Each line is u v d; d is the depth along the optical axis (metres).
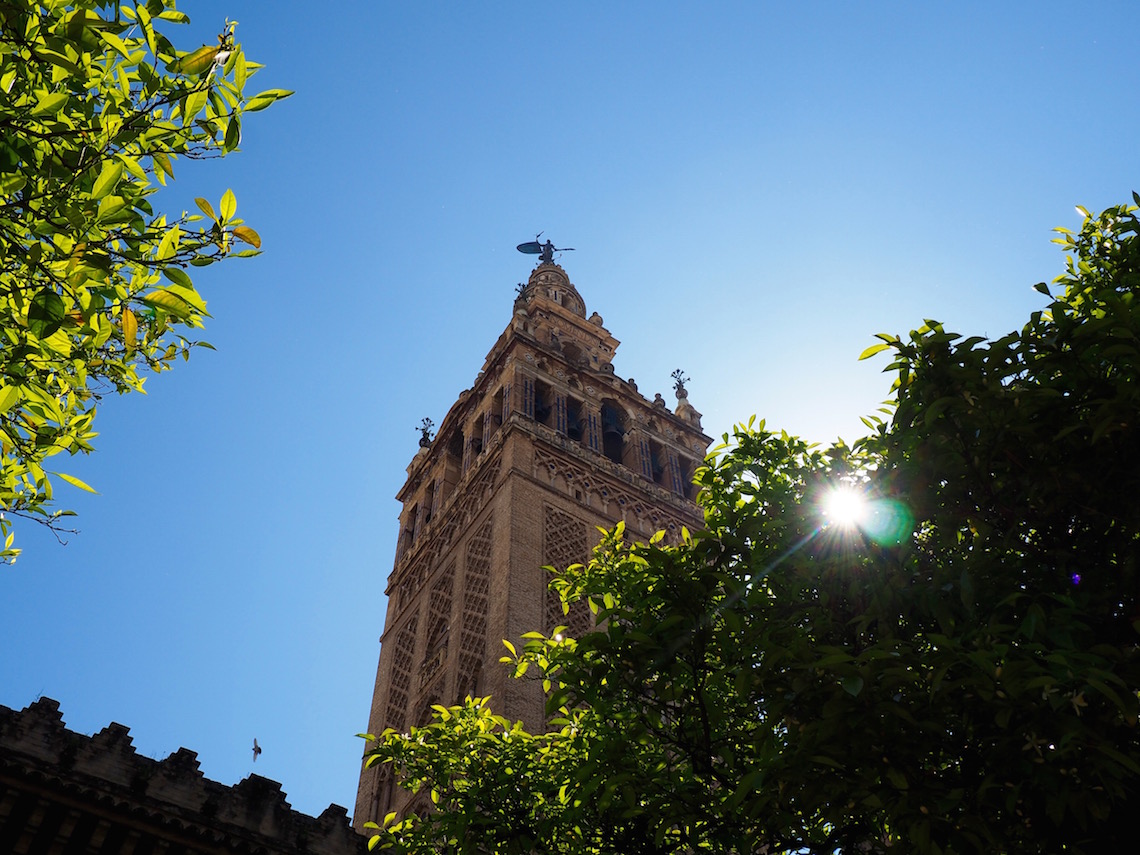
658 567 13.15
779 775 11.07
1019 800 10.72
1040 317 12.30
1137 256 14.54
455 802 16.61
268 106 9.85
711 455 16.97
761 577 13.51
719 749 13.00
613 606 15.83
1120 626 11.27
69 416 12.37
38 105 9.07
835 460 14.81
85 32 9.12
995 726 10.84
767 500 15.31
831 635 12.87
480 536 47.41
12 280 9.73
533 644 16.73
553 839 15.55
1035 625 10.50
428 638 46.84
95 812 23.08
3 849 21.75
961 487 12.70
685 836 13.42
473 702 18.47
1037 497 12.02
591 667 13.89
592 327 69.88
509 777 16.11
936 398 12.56
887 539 12.80
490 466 51.16
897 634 12.49
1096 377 11.88
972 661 10.40
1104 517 11.84
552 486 48.97
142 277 10.32
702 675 12.97
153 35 9.47
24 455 12.25
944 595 12.09
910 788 10.67
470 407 59.75
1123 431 11.27
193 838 24.14
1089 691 10.27
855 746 10.76
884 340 13.02
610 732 14.41
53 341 10.05
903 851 10.85
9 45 9.39
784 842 12.57
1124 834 10.66
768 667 11.55
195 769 25.52
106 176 9.10
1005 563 12.35
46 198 9.41
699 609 12.93
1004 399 12.04
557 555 44.88
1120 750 10.34
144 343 12.58
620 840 14.20
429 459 61.19
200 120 9.75
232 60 9.55
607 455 57.62
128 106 9.88
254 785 26.12
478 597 43.56
